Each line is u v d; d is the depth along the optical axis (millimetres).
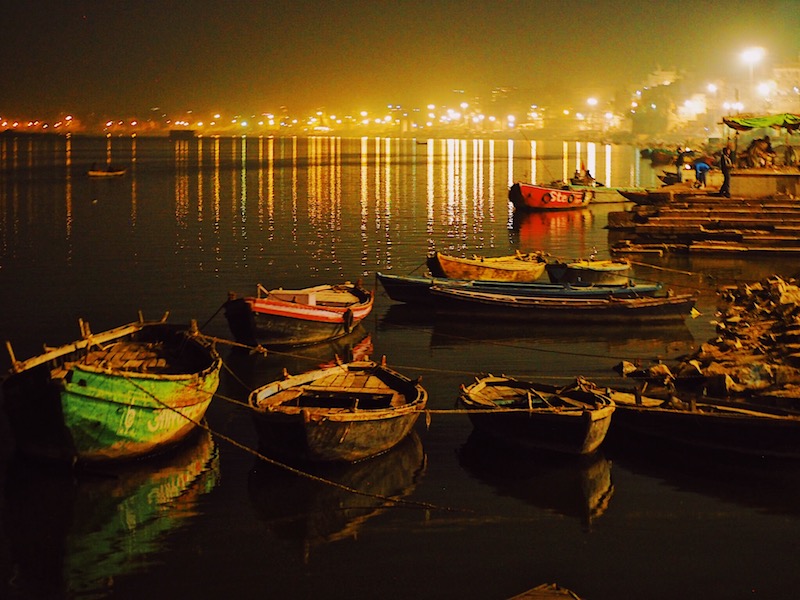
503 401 17219
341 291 27859
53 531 13867
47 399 14727
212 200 70500
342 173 107562
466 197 73125
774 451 16016
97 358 18719
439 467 16250
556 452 16391
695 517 14336
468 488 15391
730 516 14367
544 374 21781
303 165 128250
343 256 40969
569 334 25828
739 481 15648
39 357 16969
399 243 45312
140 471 15992
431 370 22203
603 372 21859
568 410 16047
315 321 24422
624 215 44562
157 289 32812
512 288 28219
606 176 97062
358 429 15602
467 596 12172
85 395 14820
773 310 25000
